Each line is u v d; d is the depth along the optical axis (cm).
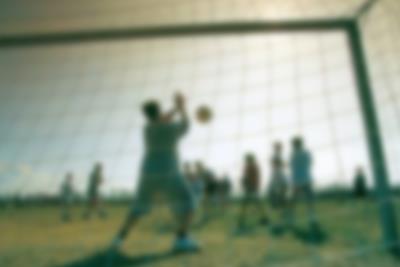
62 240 381
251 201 416
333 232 376
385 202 395
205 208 425
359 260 304
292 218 405
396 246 334
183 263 300
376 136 420
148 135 368
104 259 317
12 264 304
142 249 349
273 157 413
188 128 385
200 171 417
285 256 309
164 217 452
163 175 359
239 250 329
